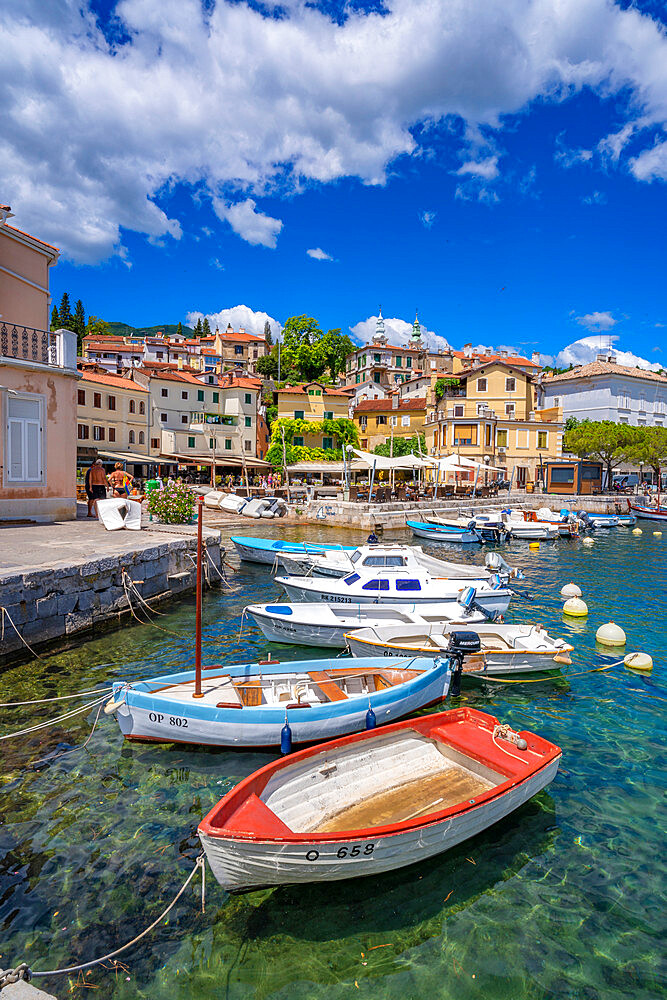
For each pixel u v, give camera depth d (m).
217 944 5.16
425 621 13.49
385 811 6.38
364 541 31.23
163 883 5.83
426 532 32.91
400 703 9.30
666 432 55.50
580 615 17.00
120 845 6.38
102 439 47.66
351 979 4.88
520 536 34.72
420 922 5.50
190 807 7.10
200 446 55.78
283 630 13.13
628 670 12.70
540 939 5.36
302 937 5.29
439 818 5.75
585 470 51.88
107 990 4.69
